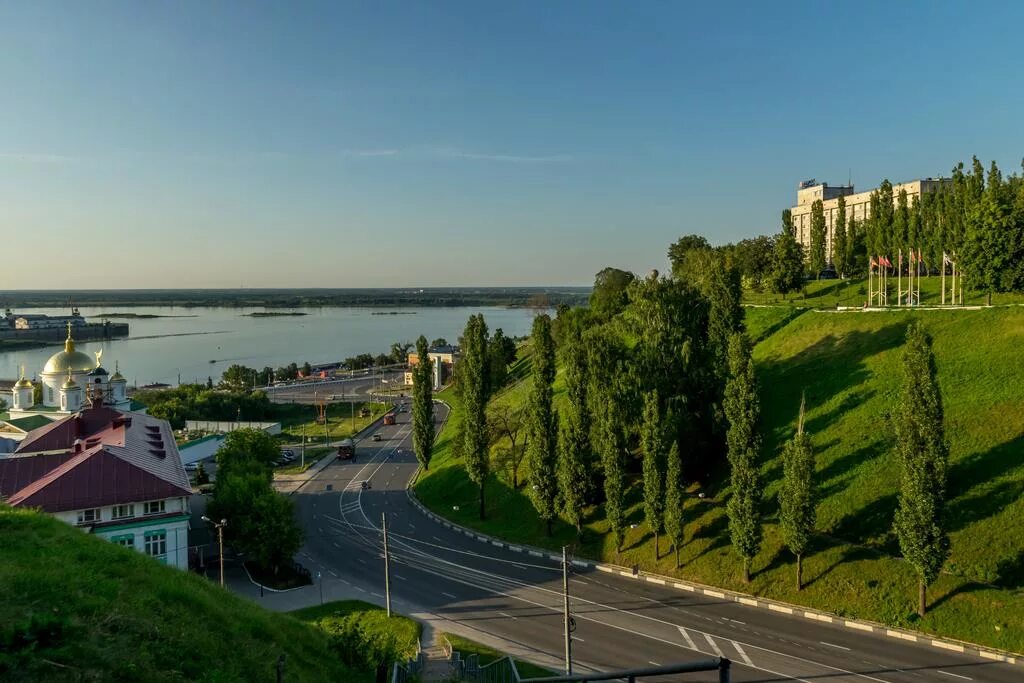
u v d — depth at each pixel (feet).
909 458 169.99
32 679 63.77
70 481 195.72
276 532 221.87
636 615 189.16
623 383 236.63
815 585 188.55
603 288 516.73
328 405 642.63
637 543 228.63
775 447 246.27
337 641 118.52
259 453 314.14
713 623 181.68
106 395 341.62
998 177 302.25
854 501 207.82
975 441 210.59
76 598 85.15
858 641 167.63
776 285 414.41
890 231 397.60
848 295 403.95
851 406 249.96
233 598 117.39
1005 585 169.68
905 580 179.63
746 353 199.82
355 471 382.83
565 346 256.32
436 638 177.68
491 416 316.60
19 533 108.68
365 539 264.93
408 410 606.14
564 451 234.17
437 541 260.01
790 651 164.96
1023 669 150.71
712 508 230.48
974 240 291.58
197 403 556.92
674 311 255.91
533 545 247.29
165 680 73.36
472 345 281.74
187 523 206.80
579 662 163.12
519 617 190.70
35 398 408.26
